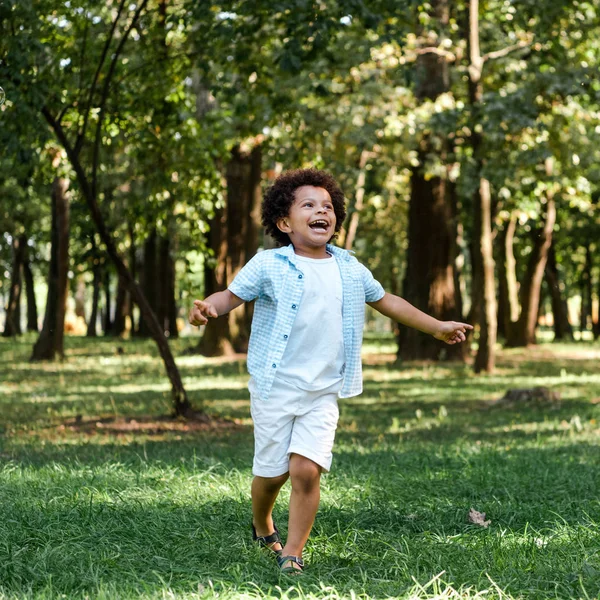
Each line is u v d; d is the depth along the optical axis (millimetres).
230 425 12062
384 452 8828
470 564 4488
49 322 25297
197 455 8664
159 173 13008
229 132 16641
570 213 36750
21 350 31656
